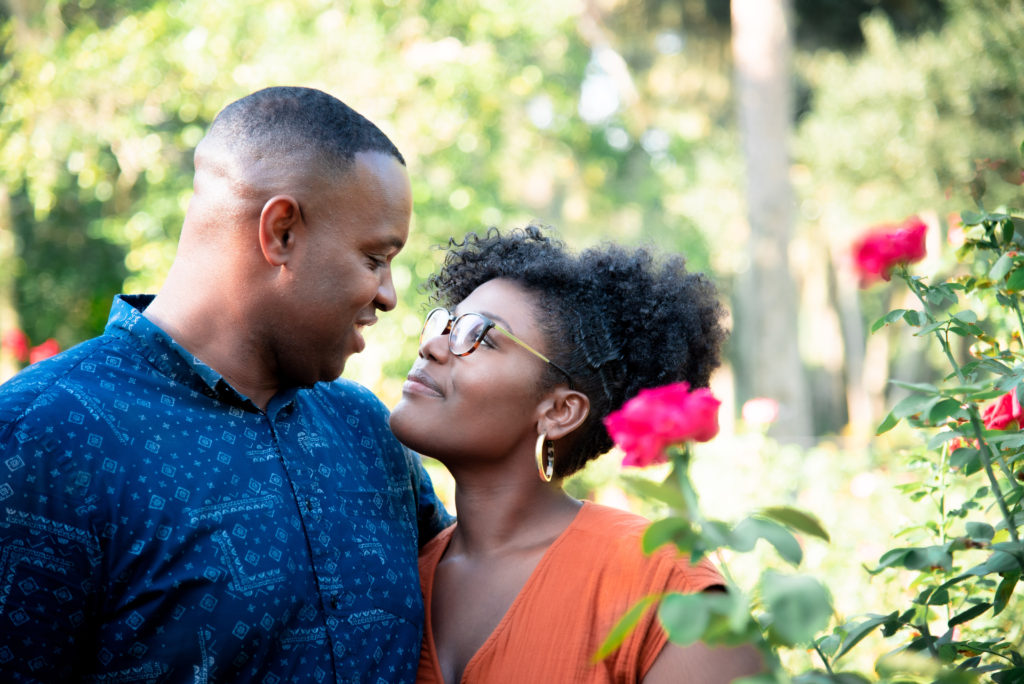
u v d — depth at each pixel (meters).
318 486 1.71
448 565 1.85
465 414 1.77
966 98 14.09
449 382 1.79
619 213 18.47
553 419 1.79
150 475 1.56
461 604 1.78
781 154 10.90
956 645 1.70
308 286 1.69
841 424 21.69
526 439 1.80
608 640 1.17
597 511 1.78
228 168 1.69
